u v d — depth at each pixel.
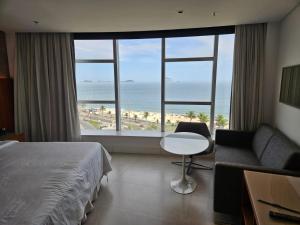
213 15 2.69
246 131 3.20
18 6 2.38
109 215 2.16
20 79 3.75
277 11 2.56
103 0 2.22
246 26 3.12
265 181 1.55
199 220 2.10
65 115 3.90
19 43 3.67
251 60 3.19
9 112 3.80
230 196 2.02
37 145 2.63
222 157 2.71
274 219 1.13
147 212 2.21
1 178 1.75
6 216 1.28
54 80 3.80
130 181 2.89
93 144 2.67
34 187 1.61
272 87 3.21
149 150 3.95
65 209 1.54
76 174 1.90
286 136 2.50
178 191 2.60
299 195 1.37
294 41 2.45
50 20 2.90
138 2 2.26
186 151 2.47
